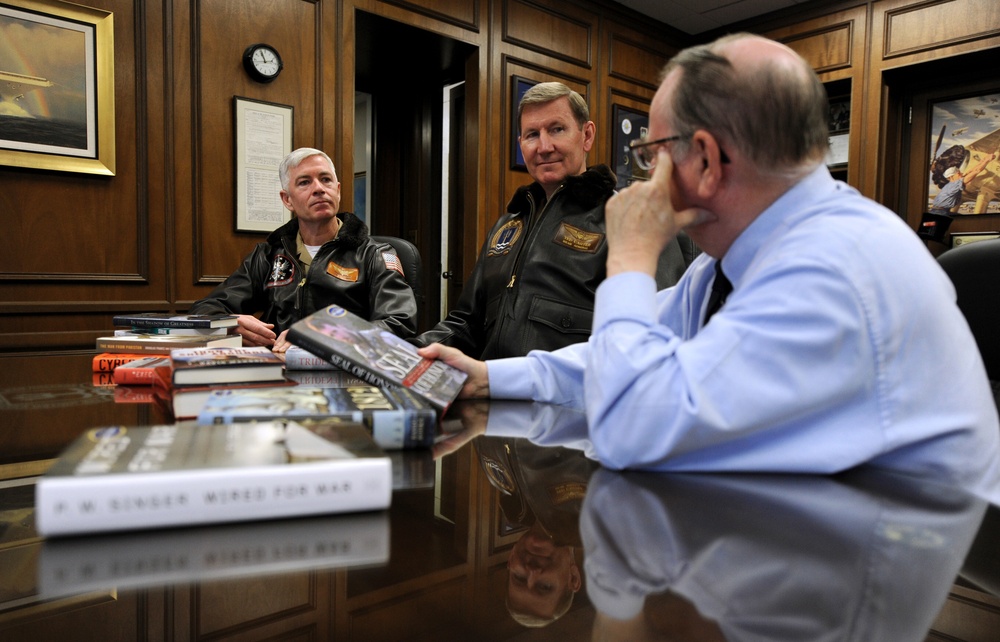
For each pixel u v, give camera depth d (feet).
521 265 6.44
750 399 1.99
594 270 6.20
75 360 5.72
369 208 17.46
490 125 14.84
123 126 10.18
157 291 10.64
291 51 11.87
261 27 11.50
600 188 6.34
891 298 2.10
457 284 16.35
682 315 3.40
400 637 0.96
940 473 2.17
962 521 1.60
